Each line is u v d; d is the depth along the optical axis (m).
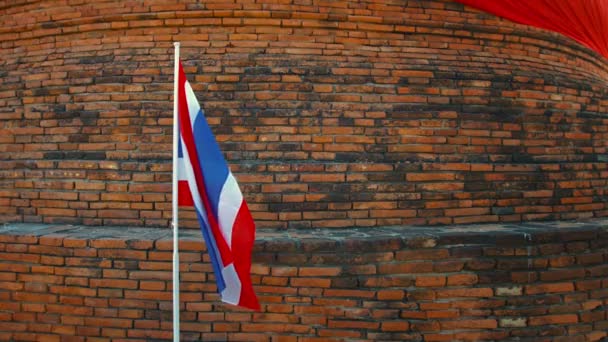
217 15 4.47
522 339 3.71
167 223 4.16
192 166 2.99
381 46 4.59
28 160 4.44
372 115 4.28
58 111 4.45
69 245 3.76
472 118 4.42
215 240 2.97
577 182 4.56
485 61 4.70
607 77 6.23
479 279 3.70
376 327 3.63
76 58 4.62
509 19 4.85
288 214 4.08
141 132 4.29
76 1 4.71
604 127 4.92
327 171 4.13
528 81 4.66
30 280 3.82
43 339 3.79
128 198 4.19
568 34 5.12
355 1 4.56
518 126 4.51
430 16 4.68
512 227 4.09
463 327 3.67
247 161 4.19
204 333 3.68
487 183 4.32
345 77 4.36
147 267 3.70
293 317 3.65
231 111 4.27
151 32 4.58
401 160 4.25
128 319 3.71
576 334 3.79
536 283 3.76
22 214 4.38
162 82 4.38
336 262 3.64
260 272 3.64
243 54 4.43
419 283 3.65
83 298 3.75
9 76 4.75
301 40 4.51
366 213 4.14
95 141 4.35
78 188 4.27
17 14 4.91
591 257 3.87
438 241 3.70
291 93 4.29
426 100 4.39
